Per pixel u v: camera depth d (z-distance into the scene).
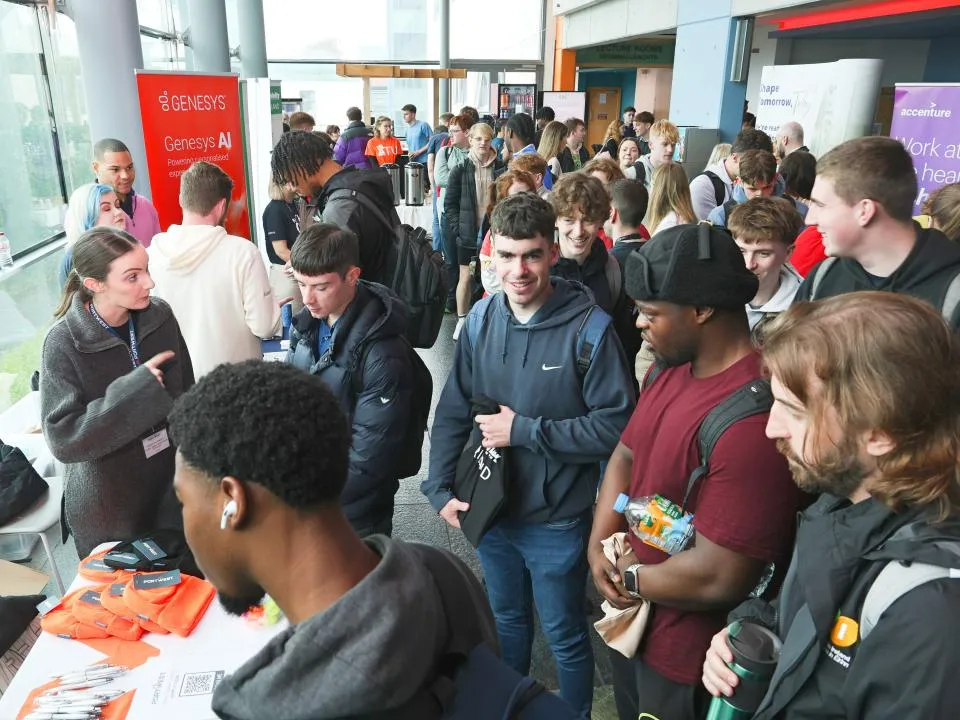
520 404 1.74
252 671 0.64
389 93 16.97
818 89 5.95
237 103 4.66
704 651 1.32
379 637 0.62
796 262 2.78
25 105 4.21
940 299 1.65
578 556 1.77
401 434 1.94
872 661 0.76
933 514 0.79
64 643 1.44
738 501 1.15
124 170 3.57
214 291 2.72
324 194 2.93
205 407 0.66
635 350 2.66
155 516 2.05
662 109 17.56
